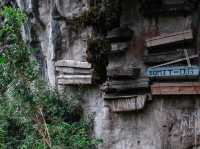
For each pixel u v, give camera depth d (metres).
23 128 7.45
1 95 7.48
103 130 7.34
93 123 7.66
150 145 7.02
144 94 6.99
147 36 7.06
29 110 7.03
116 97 7.12
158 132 6.97
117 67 7.20
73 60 8.01
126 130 7.17
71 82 7.91
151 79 6.95
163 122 6.93
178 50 6.82
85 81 7.72
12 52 6.90
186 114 6.80
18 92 6.96
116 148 7.23
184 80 6.75
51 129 7.07
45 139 6.80
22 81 6.95
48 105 7.72
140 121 7.09
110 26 7.26
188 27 6.85
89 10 7.61
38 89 7.17
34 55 9.10
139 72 7.07
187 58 6.75
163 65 6.89
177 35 6.84
